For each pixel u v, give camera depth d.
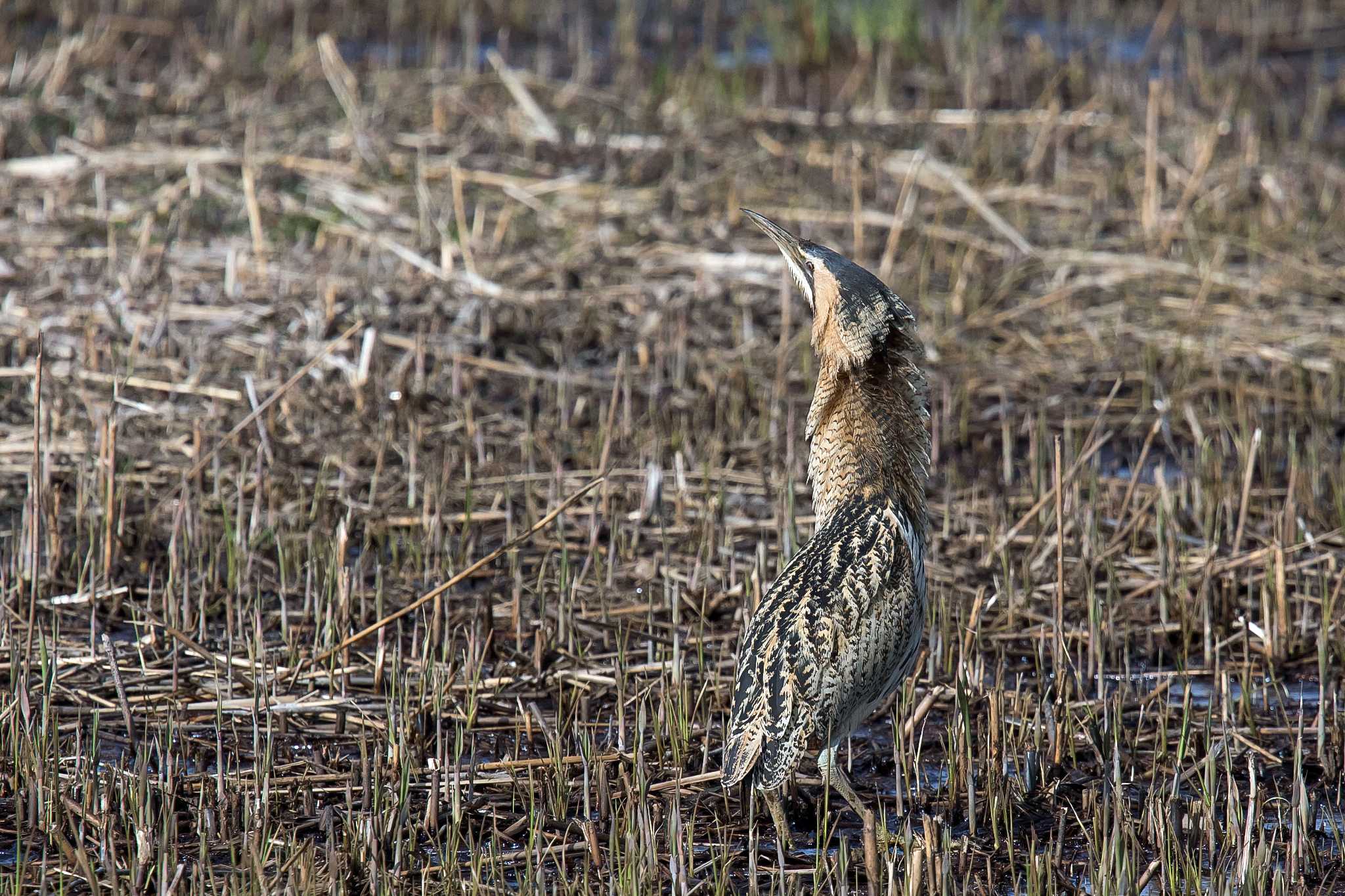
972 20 27.08
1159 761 9.79
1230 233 19.19
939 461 14.42
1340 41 26.83
